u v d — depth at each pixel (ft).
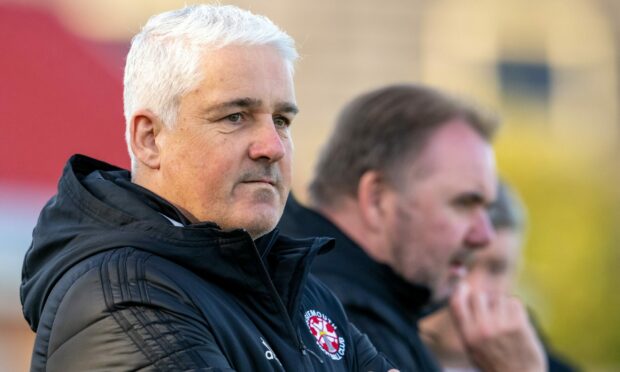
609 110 215.31
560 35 215.10
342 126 40.73
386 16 198.08
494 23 208.85
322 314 27.50
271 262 26.21
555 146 187.21
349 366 27.30
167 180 25.31
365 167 39.75
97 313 22.81
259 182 25.12
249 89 24.98
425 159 39.88
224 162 24.91
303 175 106.32
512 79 209.87
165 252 23.89
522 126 200.44
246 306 24.86
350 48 194.18
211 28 25.16
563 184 157.07
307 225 38.11
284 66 25.67
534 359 42.80
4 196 65.16
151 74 25.38
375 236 39.47
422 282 39.52
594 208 157.38
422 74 200.75
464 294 43.24
